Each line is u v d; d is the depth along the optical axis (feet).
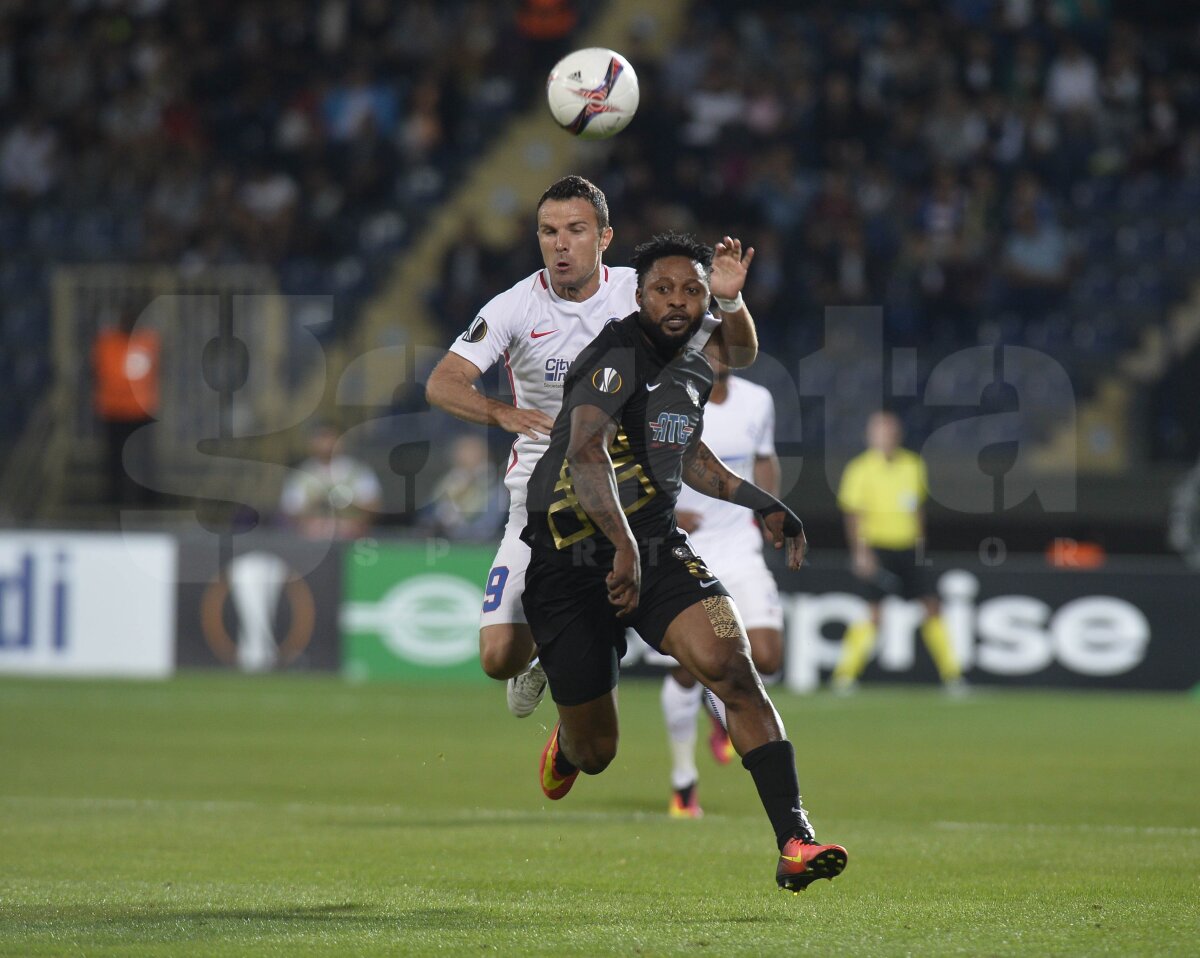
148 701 153.69
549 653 60.75
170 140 255.29
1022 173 238.07
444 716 141.90
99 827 81.46
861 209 234.38
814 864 52.90
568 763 67.00
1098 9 253.65
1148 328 219.61
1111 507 198.49
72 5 271.28
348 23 266.16
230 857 71.36
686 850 74.43
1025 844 76.48
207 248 243.40
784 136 242.99
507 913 57.00
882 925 54.54
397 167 253.85
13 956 48.96
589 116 69.62
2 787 99.50
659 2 264.11
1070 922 55.21
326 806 91.25
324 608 177.47
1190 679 163.22
